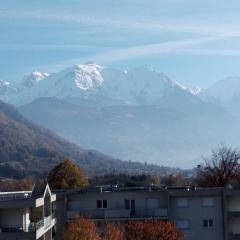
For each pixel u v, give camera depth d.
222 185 152.38
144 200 104.31
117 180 107.12
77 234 87.75
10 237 82.69
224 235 102.75
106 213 102.50
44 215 92.31
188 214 103.94
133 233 88.81
